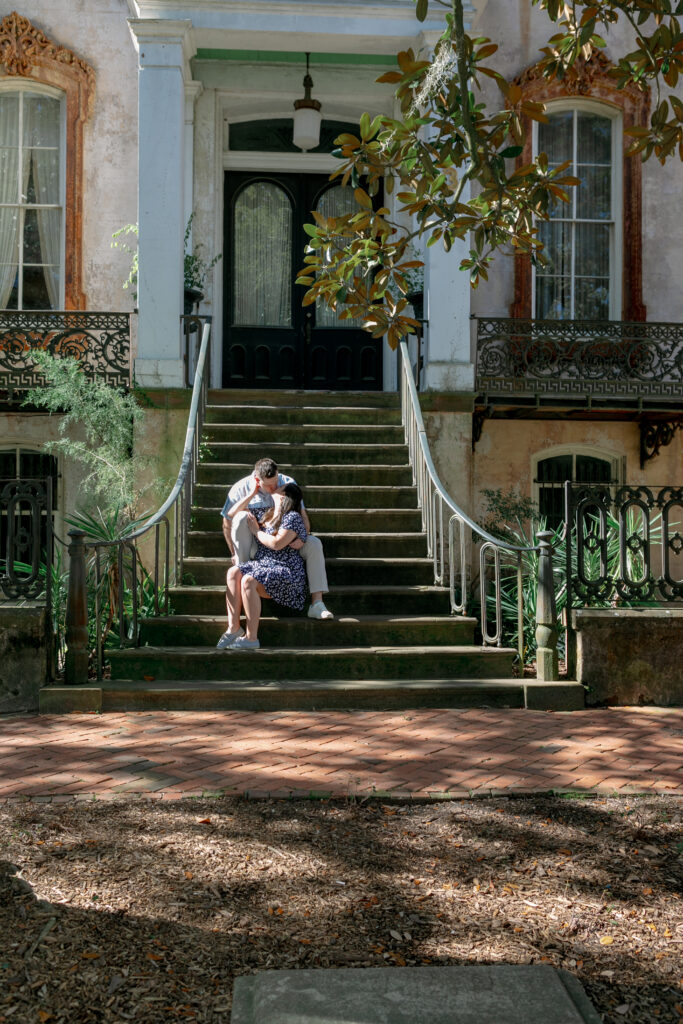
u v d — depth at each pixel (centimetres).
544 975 290
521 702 626
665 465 1122
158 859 374
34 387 973
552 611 641
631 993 290
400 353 1051
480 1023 262
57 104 1112
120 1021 273
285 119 1167
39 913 330
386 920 332
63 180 1107
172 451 921
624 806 438
